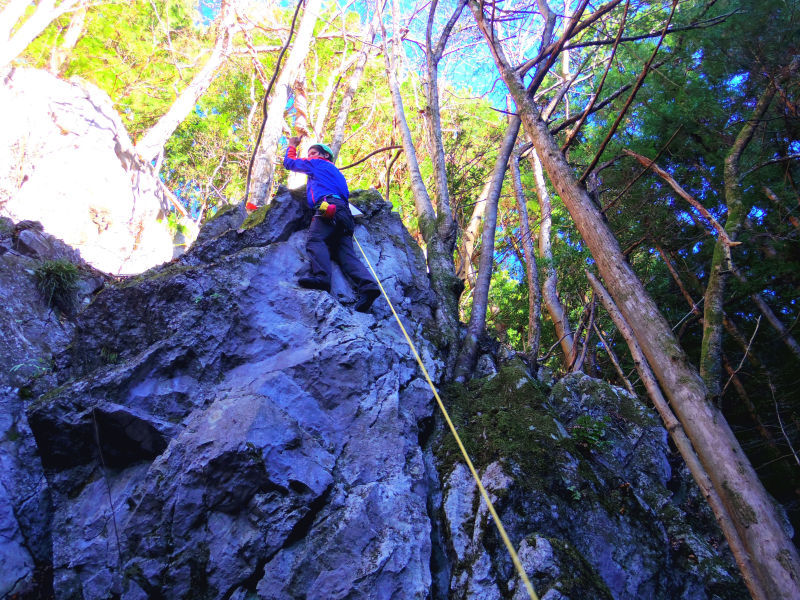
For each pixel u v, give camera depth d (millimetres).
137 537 3445
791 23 4094
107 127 8914
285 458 3633
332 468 3756
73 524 3586
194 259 4867
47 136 7883
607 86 5453
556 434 4336
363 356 4316
